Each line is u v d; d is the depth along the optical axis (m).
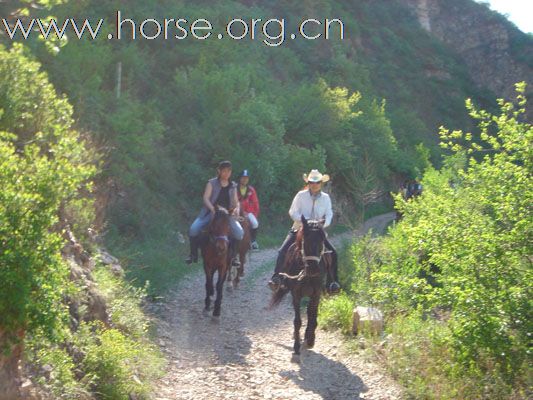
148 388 7.01
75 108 15.95
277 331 10.39
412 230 8.03
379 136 37.22
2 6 11.45
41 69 15.82
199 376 7.96
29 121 7.08
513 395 6.97
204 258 10.80
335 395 7.55
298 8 45.59
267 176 23.91
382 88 57.12
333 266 9.34
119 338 6.94
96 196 12.55
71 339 6.30
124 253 12.78
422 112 59.75
